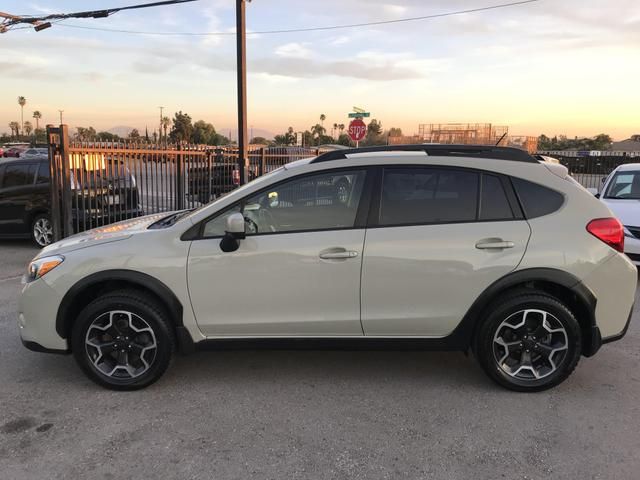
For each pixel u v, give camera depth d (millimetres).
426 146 4020
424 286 3707
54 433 3322
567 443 3203
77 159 8930
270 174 3996
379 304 3742
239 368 4309
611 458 3047
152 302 3801
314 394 3857
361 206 3773
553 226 3711
